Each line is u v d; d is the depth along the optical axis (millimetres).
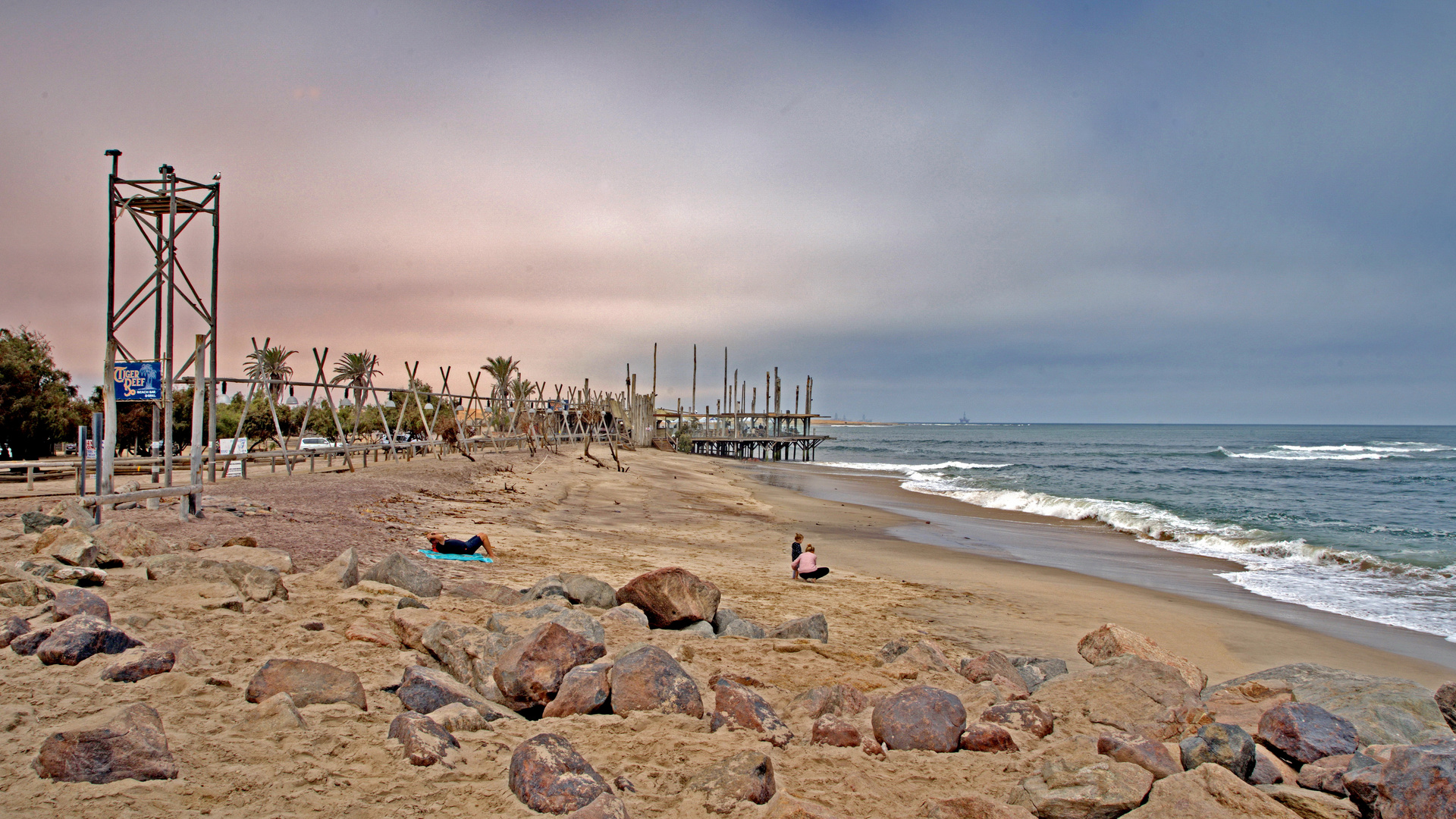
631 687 5609
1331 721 5559
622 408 79500
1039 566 19125
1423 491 44125
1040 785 4531
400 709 5191
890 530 25250
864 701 6301
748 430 92375
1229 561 20703
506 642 6348
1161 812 4199
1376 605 15602
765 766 4344
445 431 36125
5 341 28188
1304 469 64062
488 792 4062
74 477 23609
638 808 4086
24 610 6398
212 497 14805
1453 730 6211
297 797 3857
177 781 3869
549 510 22703
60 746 3773
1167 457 87500
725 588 13438
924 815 4223
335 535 12734
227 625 6738
